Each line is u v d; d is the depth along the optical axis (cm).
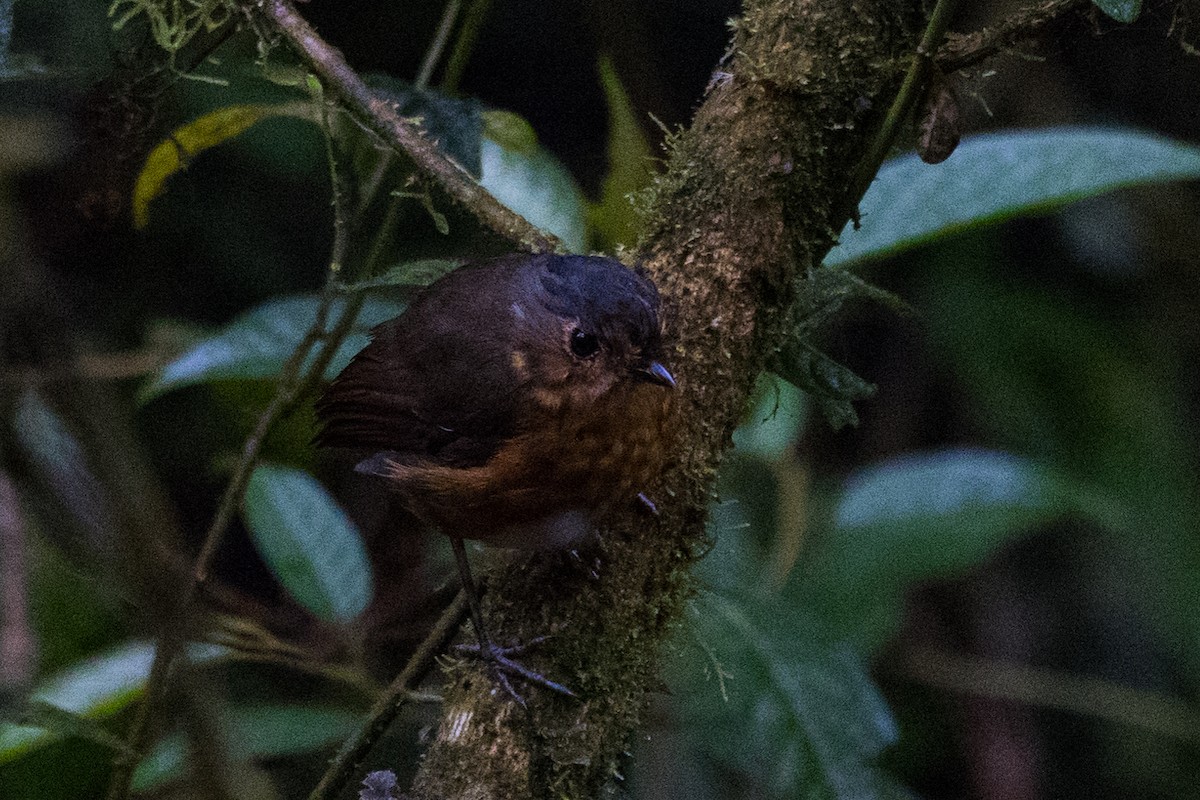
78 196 629
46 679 698
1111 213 1166
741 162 512
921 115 493
